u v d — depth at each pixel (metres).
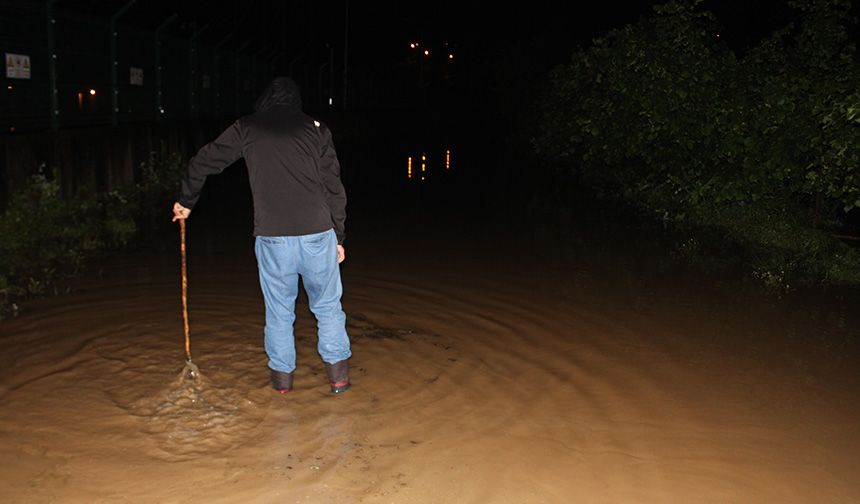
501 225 9.92
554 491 3.36
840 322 5.91
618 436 3.91
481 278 7.04
